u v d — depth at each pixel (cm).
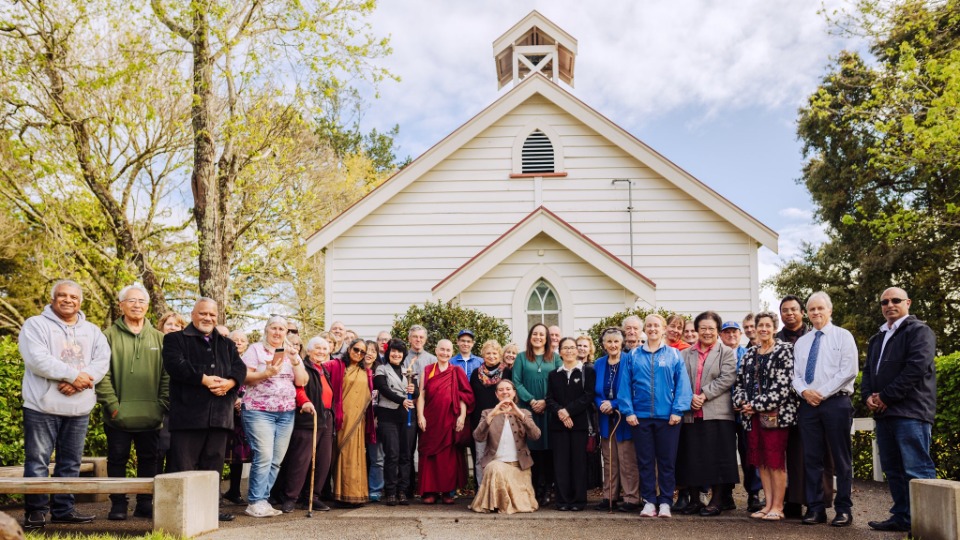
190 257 2133
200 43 1507
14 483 702
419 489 972
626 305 1402
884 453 779
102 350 777
